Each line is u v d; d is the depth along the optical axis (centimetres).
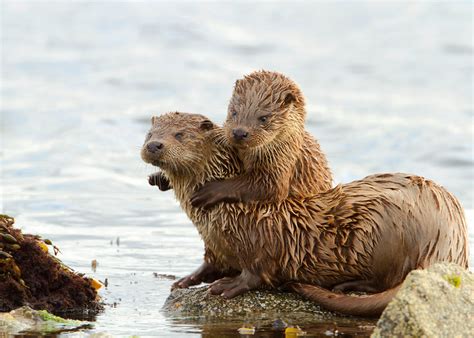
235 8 8938
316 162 2244
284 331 1912
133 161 4084
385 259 2078
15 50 7056
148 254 2645
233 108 2200
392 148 4562
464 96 5903
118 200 3369
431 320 1662
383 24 8262
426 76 6519
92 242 2770
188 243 2773
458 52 7194
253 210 2125
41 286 2081
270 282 2148
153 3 8788
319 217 2117
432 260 2048
